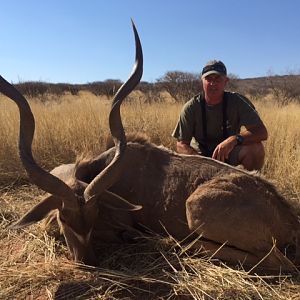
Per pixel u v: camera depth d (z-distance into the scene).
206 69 2.29
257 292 1.57
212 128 2.38
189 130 2.39
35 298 1.61
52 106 4.48
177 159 1.99
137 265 1.80
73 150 3.13
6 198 2.57
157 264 1.80
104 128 3.40
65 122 3.50
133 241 1.98
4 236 2.10
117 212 1.93
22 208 2.42
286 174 2.67
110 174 1.70
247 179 1.83
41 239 2.03
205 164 1.93
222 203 1.76
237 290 1.59
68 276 1.72
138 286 1.67
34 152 3.14
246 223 1.73
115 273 1.72
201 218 1.78
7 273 1.75
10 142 3.10
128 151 2.02
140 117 3.97
